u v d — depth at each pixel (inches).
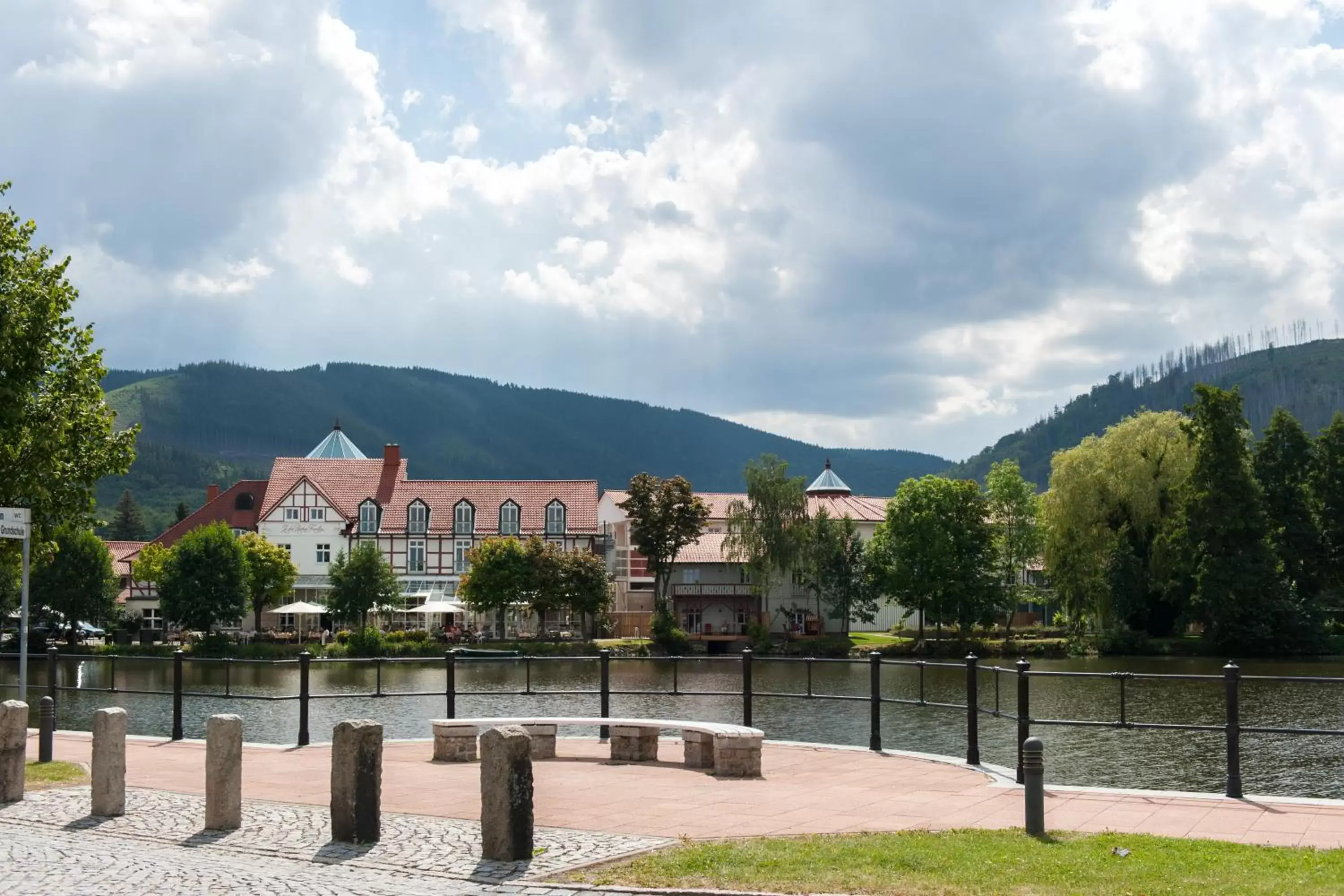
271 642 3038.9
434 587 3809.1
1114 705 1764.3
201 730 1386.6
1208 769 1182.9
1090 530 3075.8
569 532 3868.1
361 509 3853.3
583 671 2554.1
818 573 3491.6
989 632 3412.9
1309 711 1660.9
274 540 3791.8
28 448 1102.4
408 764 751.7
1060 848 458.3
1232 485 2915.8
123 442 1242.6
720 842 470.9
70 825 529.7
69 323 1144.8
